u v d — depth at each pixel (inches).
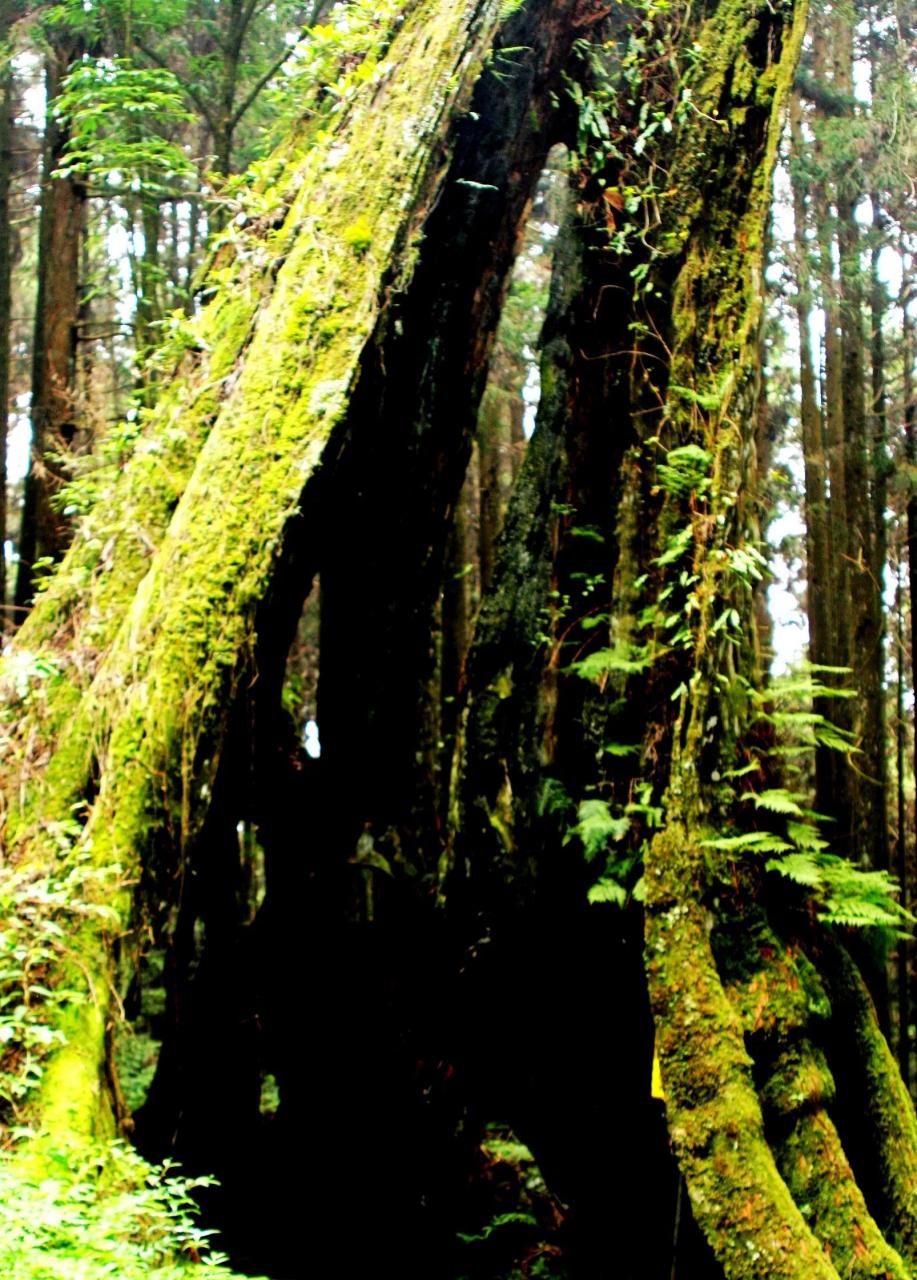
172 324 242.4
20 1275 99.4
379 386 244.1
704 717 214.1
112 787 184.1
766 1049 196.5
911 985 459.5
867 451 425.7
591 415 278.8
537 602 273.9
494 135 266.7
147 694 190.5
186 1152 255.4
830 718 396.2
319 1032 268.1
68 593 215.5
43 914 167.3
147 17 332.5
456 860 267.3
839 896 211.5
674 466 237.0
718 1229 179.3
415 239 237.1
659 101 271.4
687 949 199.6
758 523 243.9
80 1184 128.3
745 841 201.9
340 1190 265.4
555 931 253.8
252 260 243.9
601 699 249.3
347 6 271.3
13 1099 145.3
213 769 196.1
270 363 220.7
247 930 274.4
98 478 247.3
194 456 227.1
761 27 264.8
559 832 252.5
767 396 468.1
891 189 414.6
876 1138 202.7
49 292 352.5
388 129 241.0
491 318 287.9
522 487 282.8
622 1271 243.1
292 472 209.9
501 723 268.8
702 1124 186.9
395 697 293.3
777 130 258.7
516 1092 263.6
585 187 280.1
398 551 284.2
